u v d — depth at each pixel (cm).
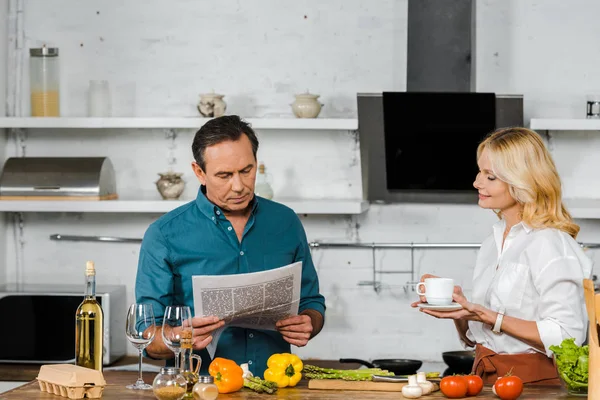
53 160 471
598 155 480
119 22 491
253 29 488
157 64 491
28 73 496
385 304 488
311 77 486
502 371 273
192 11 489
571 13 480
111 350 448
